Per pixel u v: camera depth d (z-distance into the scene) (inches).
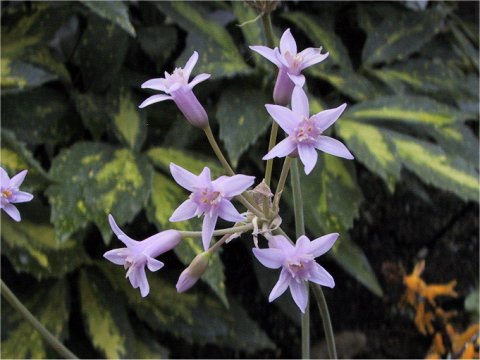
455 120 23.9
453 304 29.8
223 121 22.1
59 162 20.8
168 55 24.0
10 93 22.4
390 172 21.5
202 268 12.6
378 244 30.9
